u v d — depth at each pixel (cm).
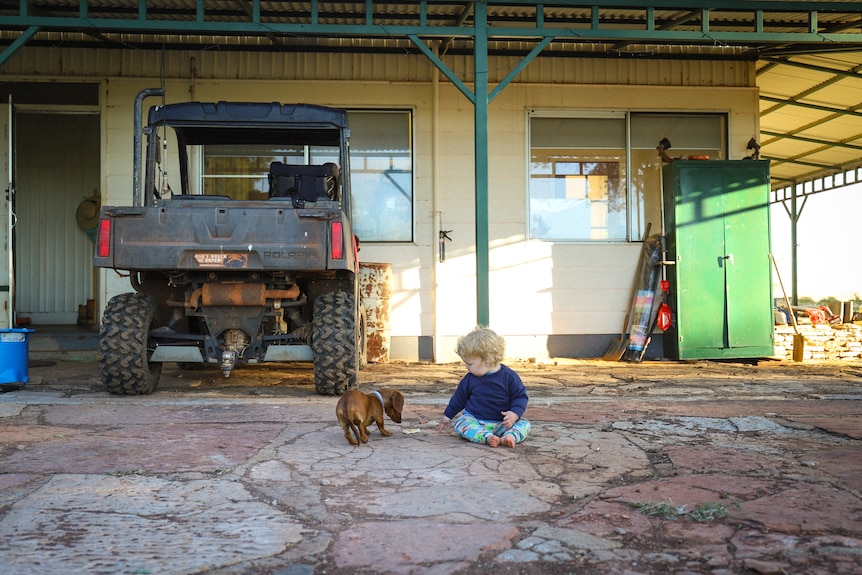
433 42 939
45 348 905
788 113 1241
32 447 382
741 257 916
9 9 850
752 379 725
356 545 237
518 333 945
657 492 299
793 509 274
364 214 940
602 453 373
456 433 418
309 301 642
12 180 901
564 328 950
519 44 949
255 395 589
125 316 562
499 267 945
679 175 911
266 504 283
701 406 532
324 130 636
